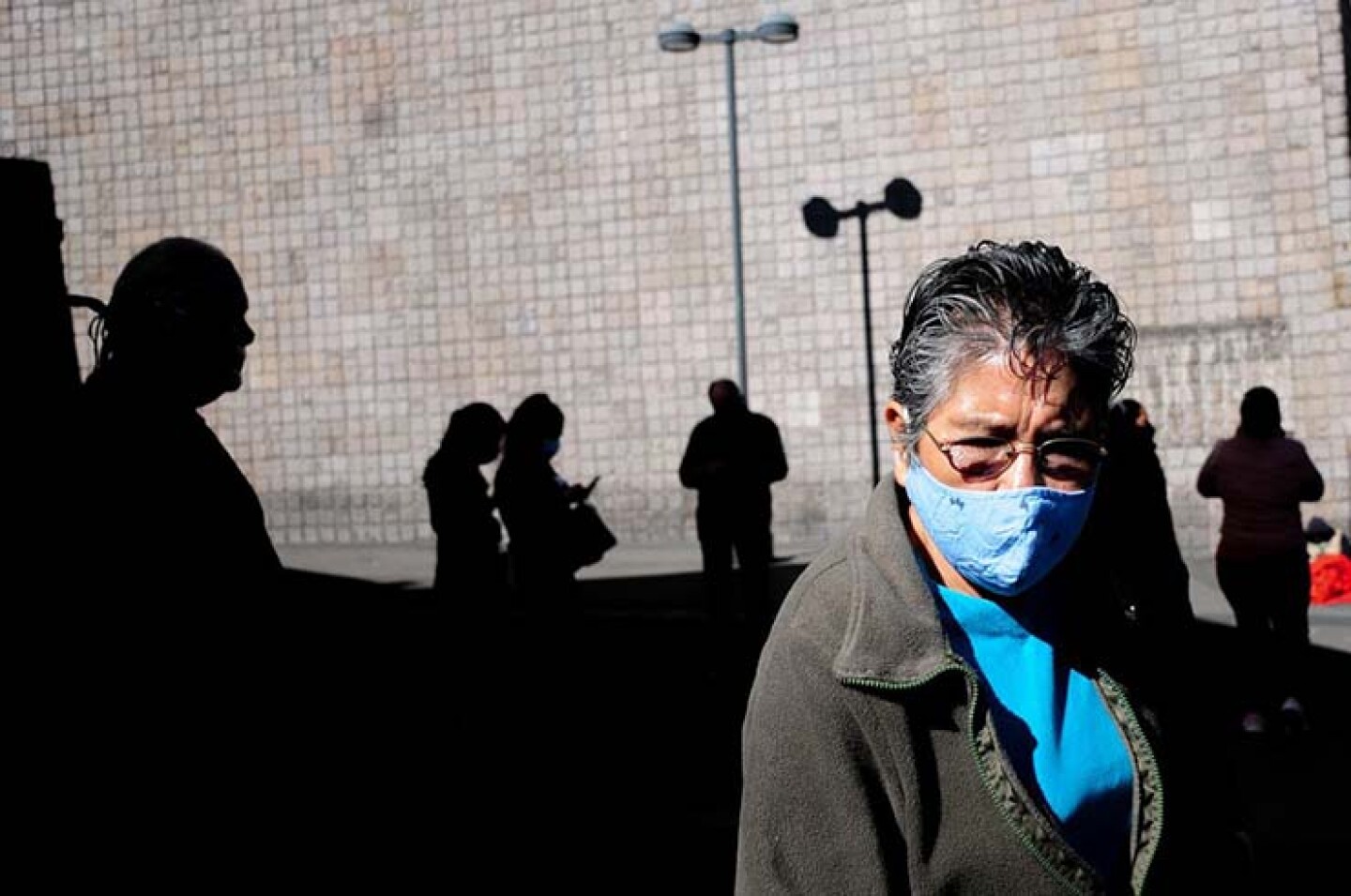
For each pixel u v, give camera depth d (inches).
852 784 79.8
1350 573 537.0
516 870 245.1
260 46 773.9
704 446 442.0
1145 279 670.5
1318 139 649.0
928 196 692.7
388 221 760.3
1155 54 667.4
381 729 327.9
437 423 756.6
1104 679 85.0
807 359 706.8
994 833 79.3
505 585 366.0
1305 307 651.5
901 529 83.4
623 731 351.6
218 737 121.1
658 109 723.4
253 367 778.2
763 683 82.8
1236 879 89.3
